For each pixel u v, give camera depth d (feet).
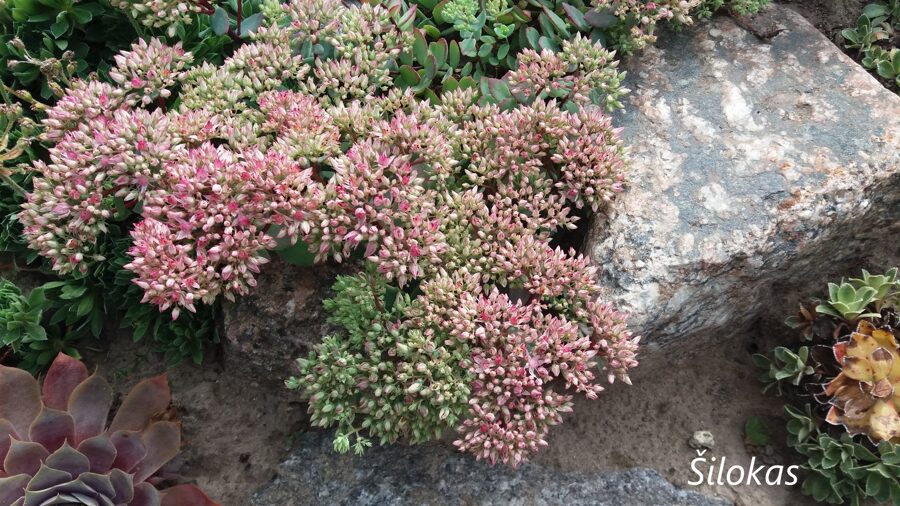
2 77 1.24
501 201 1.07
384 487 1.14
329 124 1.05
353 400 1.04
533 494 1.14
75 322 1.23
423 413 1.00
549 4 1.26
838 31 1.42
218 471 1.19
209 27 1.25
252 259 0.95
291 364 1.15
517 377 0.98
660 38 1.32
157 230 0.92
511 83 1.15
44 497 0.97
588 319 1.05
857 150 1.15
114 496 0.99
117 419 1.05
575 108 1.16
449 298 1.00
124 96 1.09
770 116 1.21
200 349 1.22
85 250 1.04
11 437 0.98
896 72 1.33
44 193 0.99
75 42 1.26
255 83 1.12
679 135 1.20
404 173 0.98
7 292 1.12
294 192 0.94
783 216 1.11
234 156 0.96
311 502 1.14
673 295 1.09
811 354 1.21
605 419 1.23
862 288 1.17
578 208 1.16
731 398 1.27
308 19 1.15
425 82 1.20
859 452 1.13
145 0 1.08
